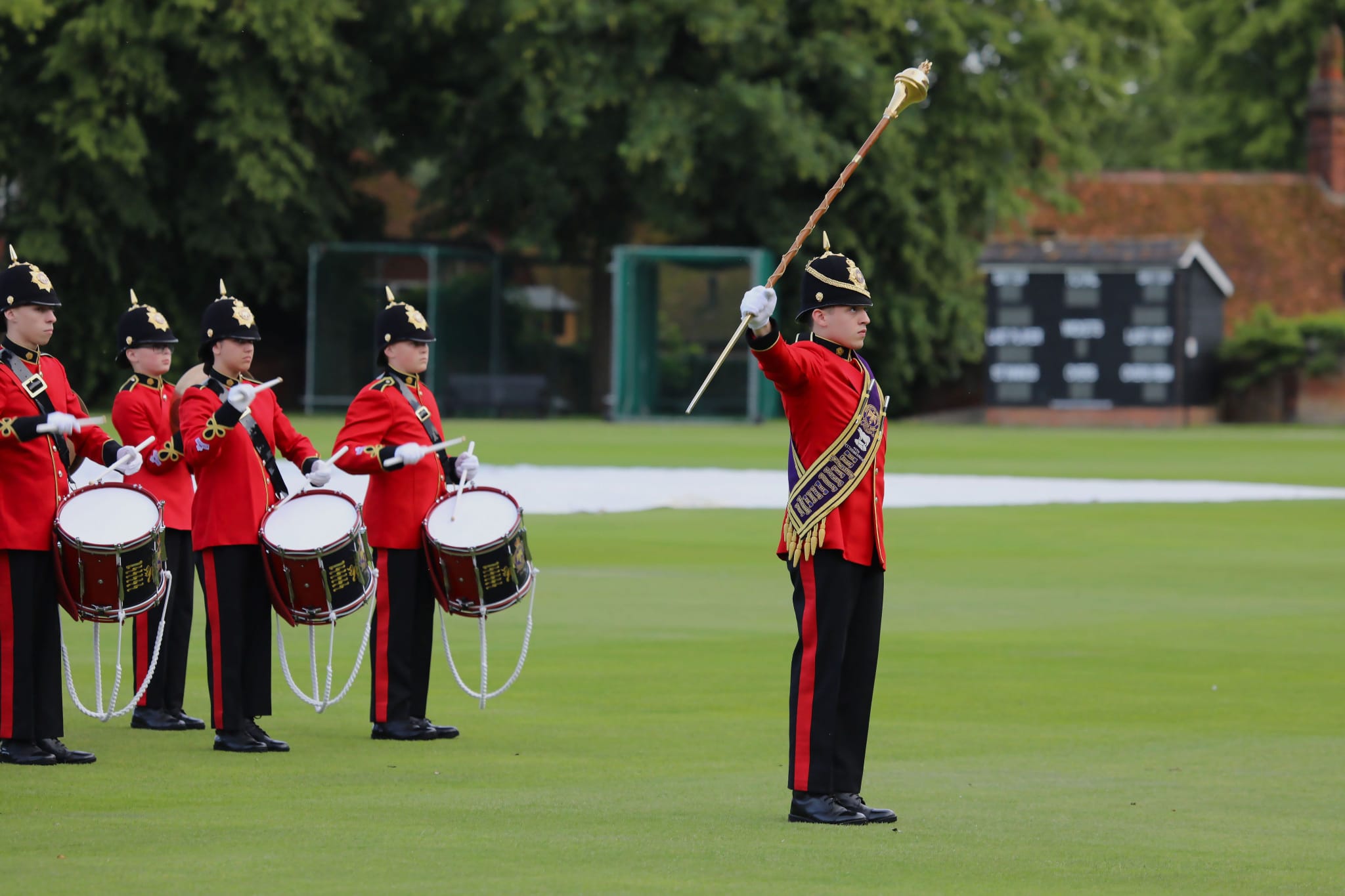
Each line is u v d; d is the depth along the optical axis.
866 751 34.47
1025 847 26.73
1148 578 63.69
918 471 124.94
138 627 38.00
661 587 59.88
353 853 26.02
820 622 29.14
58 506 34.00
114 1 182.38
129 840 26.86
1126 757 33.84
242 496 35.81
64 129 190.62
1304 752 34.47
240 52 188.00
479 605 36.06
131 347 40.16
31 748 33.66
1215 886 24.50
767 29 198.25
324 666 44.94
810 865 25.48
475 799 30.06
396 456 36.09
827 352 29.50
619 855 26.00
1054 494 102.44
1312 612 54.81
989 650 47.12
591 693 40.69
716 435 172.00
